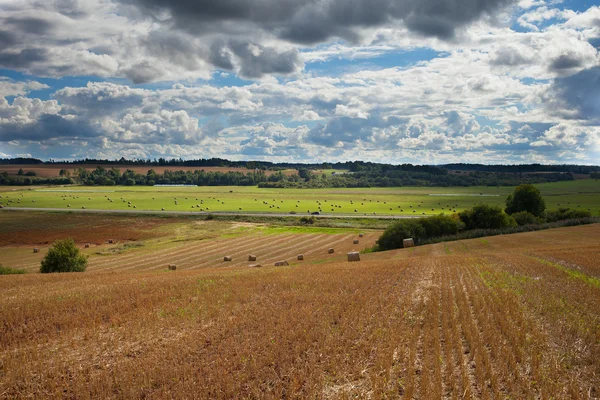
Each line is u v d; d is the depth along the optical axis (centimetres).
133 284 2780
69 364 1312
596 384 1150
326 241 7831
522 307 1923
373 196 18012
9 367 1283
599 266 3206
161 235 8869
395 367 1212
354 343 1468
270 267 4300
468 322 1642
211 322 1767
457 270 3228
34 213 11825
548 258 3772
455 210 12719
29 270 5597
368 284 2633
